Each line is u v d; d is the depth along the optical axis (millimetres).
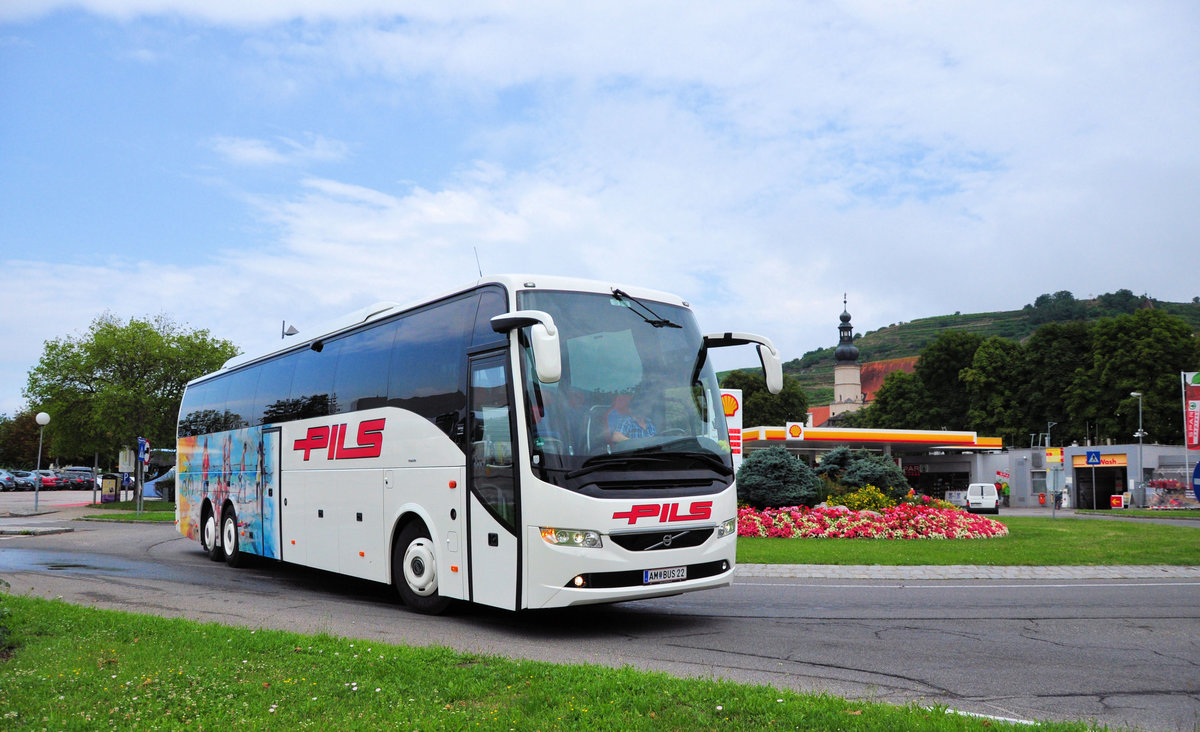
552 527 8711
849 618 10477
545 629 9711
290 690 6273
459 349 10227
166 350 46250
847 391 133750
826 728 5270
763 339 10148
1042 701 6609
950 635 9328
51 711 5805
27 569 16297
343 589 13711
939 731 5203
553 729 5301
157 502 51406
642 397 9523
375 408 11789
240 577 15180
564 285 9781
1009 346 88375
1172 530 27609
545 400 9016
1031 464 76750
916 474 83062
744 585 13758
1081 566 16281
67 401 46188
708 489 9531
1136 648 8633
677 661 7938
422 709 5766
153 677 6664
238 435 16531
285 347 15125
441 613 10703
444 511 10195
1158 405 73188
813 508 24000
